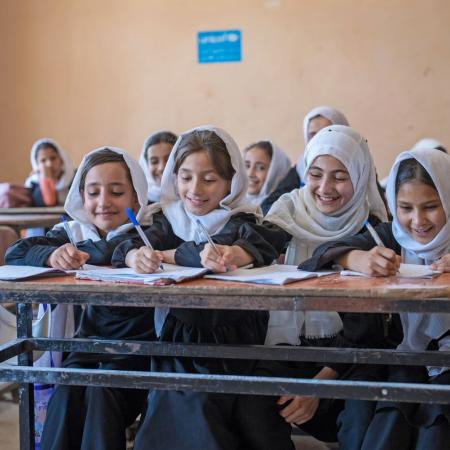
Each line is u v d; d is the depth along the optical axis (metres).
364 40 5.11
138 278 1.32
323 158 1.83
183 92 5.43
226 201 1.74
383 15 5.07
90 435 1.47
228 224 1.69
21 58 5.66
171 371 1.56
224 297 1.23
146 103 5.50
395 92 5.11
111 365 1.63
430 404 1.36
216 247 1.47
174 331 1.63
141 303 1.26
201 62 5.37
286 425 1.56
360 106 5.17
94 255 1.66
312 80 5.21
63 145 5.67
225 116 5.38
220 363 1.59
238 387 1.30
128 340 1.58
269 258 1.60
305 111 5.25
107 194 1.80
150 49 5.45
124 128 5.57
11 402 2.42
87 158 1.83
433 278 1.33
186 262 1.52
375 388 1.25
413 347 1.58
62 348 1.57
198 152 1.70
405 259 1.63
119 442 1.51
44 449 1.50
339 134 1.84
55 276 1.43
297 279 1.30
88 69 5.57
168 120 5.48
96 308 1.77
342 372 1.63
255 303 1.22
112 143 5.60
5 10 5.64
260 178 3.62
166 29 5.41
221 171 1.71
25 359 1.59
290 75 5.24
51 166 4.68
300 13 5.18
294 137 5.29
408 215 1.57
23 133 5.72
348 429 1.50
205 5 5.32
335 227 1.86
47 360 1.88
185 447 1.42
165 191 1.83
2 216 3.16
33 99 5.68
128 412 1.59
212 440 1.40
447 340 1.54
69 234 1.68
